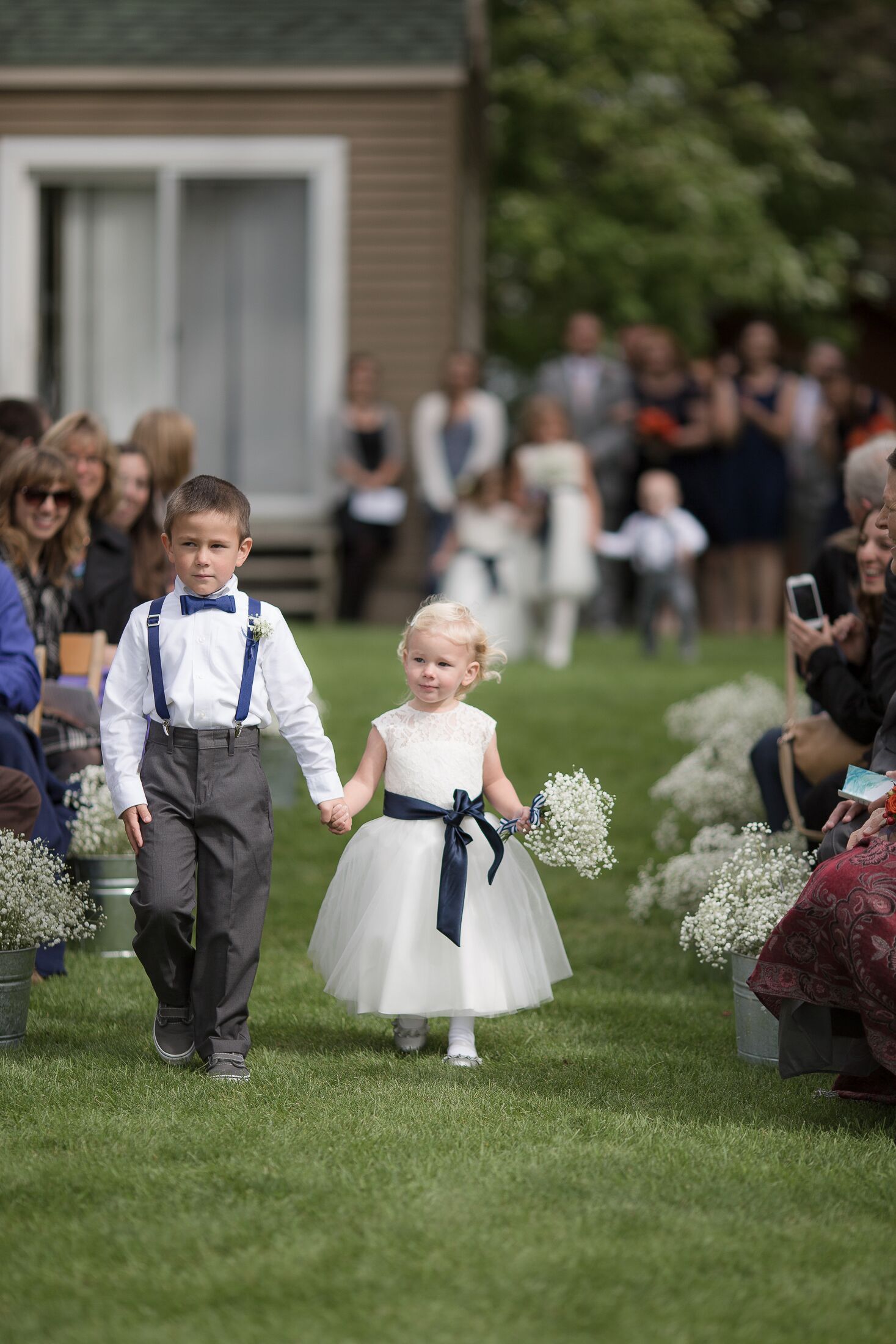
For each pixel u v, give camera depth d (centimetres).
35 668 1016
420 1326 559
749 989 873
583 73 4716
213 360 2988
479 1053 890
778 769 1071
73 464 1186
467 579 2541
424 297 2936
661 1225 643
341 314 2950
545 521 2464
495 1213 650
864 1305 584
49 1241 621
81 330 2995
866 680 1032
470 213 3653
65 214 2973
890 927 753
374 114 2902
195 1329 555
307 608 2975
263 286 2966
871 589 1011
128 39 2908
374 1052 888
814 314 4959
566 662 2416
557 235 4694
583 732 1780
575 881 1324
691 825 1448
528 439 2538
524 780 1577
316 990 1011
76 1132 736
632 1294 585
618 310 4656
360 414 2905
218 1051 830
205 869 838
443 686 889
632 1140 743
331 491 2973
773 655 2494
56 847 1020
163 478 1365
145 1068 838
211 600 844
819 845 896
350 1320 562
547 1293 583
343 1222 641
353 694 1912
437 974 845
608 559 3050
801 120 5106
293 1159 706
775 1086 839
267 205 2952
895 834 802
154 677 834
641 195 4806
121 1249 614
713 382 3011
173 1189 671
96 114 2912
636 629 3316
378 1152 716
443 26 2917
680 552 2444
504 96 4728
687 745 1730
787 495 2955
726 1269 608
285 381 2983
